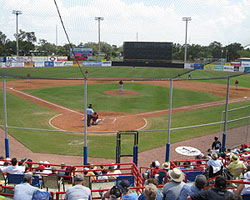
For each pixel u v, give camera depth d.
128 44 74.19
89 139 16.84
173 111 24.53
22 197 5.88
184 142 16.69
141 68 71.94
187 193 5.32
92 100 28.75
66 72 58.25
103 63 78.31
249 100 30.66
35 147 15.45
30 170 9.49
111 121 20.67
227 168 8.66
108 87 39.06
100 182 9.23
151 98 30.80
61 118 21.22
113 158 14.16
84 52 77.12
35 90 35.22
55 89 36.28
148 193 4.66
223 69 64.81
